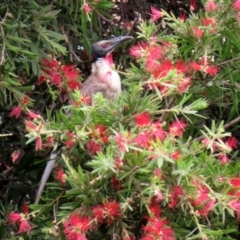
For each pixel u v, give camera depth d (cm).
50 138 559
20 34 671
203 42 595
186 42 604
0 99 668
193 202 530
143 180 534
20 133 823
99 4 660
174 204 533
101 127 552
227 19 593
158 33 734
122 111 559
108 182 551
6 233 661
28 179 816
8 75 636
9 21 671
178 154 531
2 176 822
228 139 660
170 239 533
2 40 648
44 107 758
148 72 588
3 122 823
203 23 594
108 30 798
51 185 604
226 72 620
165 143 515
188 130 649
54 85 718
